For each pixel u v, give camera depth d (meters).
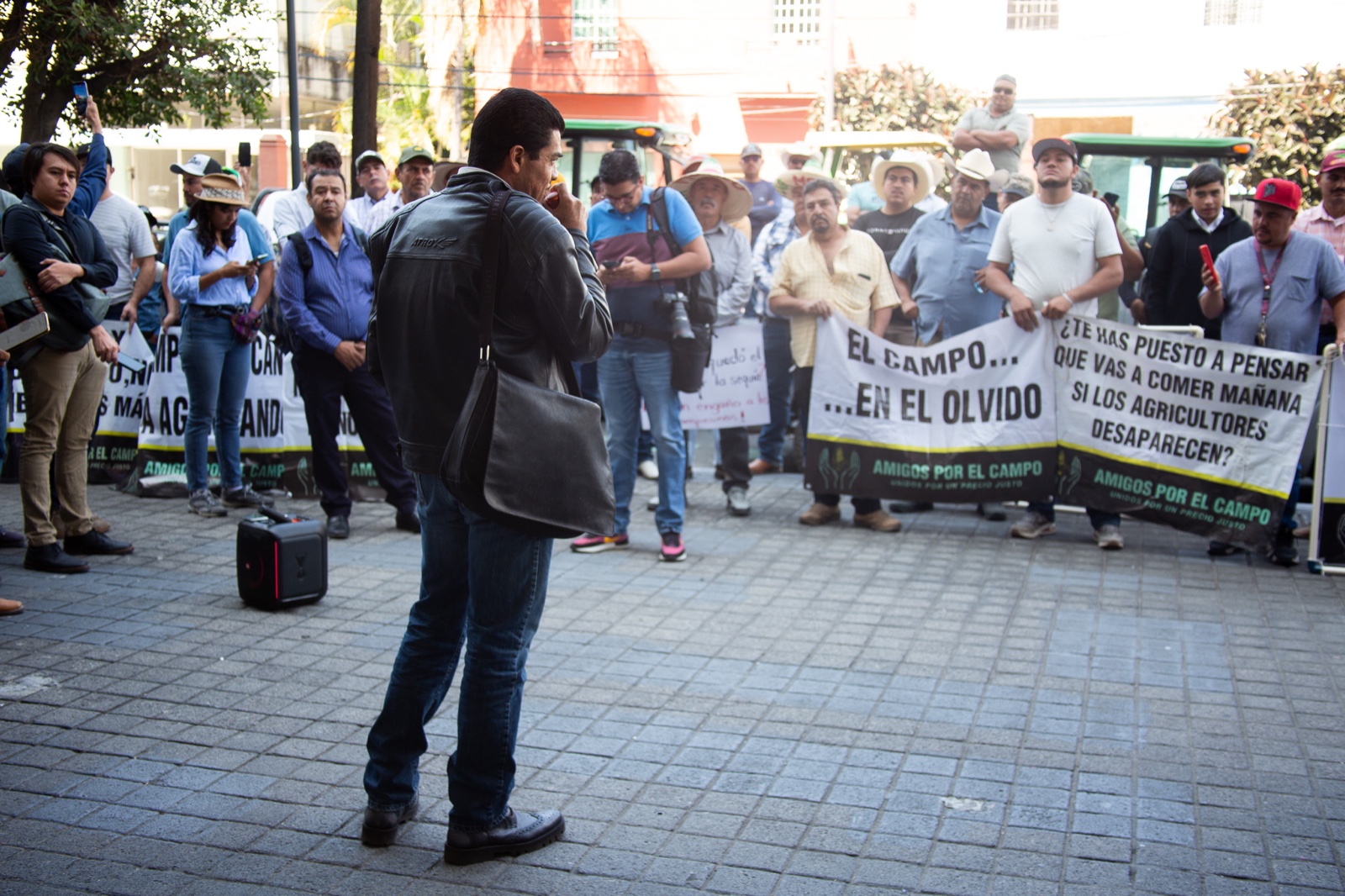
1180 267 8.26
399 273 3.41
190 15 16.89
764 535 7.60
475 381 3.26
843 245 8.24
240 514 7.89
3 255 5.86
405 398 3.44
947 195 12.27
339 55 31.25
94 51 16.45
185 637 5.40
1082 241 7.54
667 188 6.85
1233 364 7.14
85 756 4.14
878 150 13.82
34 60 16.34
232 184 7.52
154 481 8.42
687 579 6.54
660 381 6.81
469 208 3.36
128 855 3.48
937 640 5.56
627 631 5.62
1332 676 5.15
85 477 6.69
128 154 27.23
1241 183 17.38
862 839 3.66
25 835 3.58
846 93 26.97
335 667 5.07
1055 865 3.52
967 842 3.65
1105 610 6.07
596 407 3.45
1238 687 5.01
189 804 3.81
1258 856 3.59
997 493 7.66
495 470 3.23
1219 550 7.20
